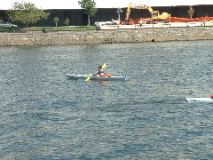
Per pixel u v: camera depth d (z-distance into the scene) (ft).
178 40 512.63
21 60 397.19
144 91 266.36
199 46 458.91
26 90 279.49
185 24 528.63
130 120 209.36
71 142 184.75
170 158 167.94
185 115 214.69
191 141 182.39
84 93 265.34
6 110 232.32
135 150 175.22
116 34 504.84
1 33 497.46
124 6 571.69
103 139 186.91
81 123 207.21
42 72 338.54
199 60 371.76
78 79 307.37
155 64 359.05
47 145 182.29
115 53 425.69
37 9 531.91
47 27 539.70
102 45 489.26
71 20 581.94
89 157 170.19
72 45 495.82
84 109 229.66
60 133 195.11
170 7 596.70
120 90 270.46
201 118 209.87
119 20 540.93
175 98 246.68
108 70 338.13
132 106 232.53
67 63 375.45
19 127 203.92
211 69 331.98
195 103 233.96
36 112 226.58
